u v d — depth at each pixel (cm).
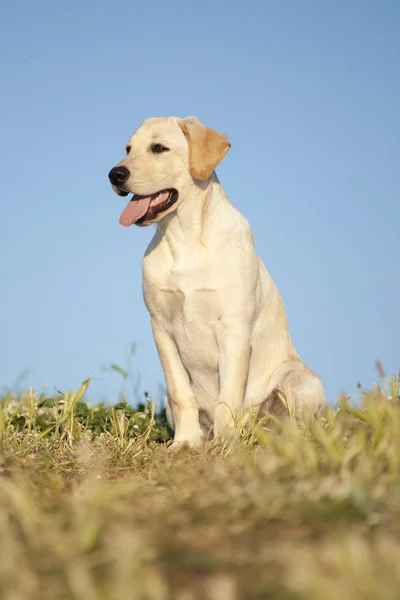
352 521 323
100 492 372
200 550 299
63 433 634
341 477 380
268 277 751
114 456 575
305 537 309
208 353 697
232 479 416
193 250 679
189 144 678
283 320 764
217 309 675
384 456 408
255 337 729
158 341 712
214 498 374
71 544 296
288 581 249
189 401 702
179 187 681
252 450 548
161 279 686
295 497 350
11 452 555
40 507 372
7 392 870
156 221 680
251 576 269
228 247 676
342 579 251
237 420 627
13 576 255
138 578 251
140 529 321
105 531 321
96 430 723
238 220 695
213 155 673
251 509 349
